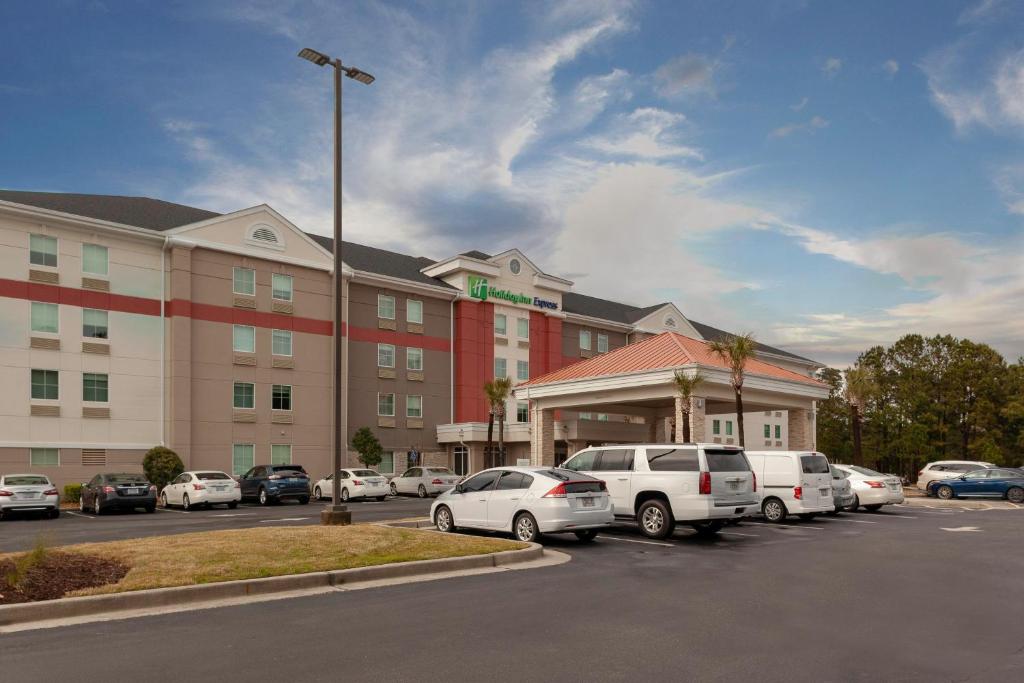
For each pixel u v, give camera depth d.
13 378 32.62
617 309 65.38
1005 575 11.49
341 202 18.02
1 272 32.72
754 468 21.17
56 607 8.33
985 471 33.25
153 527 20.22
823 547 14.95
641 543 15.48
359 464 42.75
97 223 35.03
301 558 11.06
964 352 68.31
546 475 15.30
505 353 51.94
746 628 7.91
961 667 6.52
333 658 6.69
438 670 6.34
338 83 18.23
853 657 6.82
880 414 68.50
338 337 17.39
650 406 37.75
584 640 7.38
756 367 33.78
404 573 11.11
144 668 6.37
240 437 38.81
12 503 24.00
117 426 35.12
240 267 39.75
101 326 35.16
